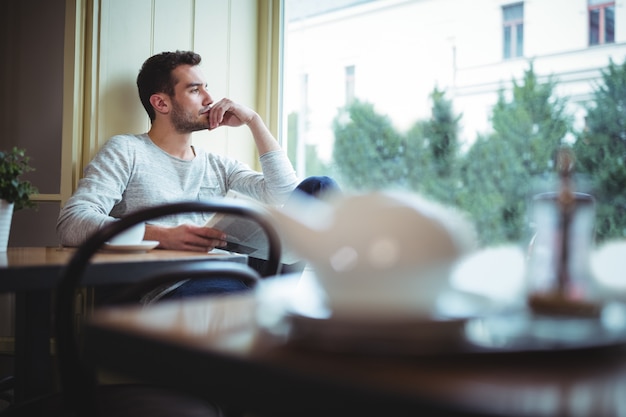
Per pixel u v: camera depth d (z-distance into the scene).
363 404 0.34
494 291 0.54
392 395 0.33
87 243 0.83
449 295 0.45
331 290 0.43
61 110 2.41
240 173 2.52
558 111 2.25
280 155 2.49
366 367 0.38
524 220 2.28
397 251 0.41
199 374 0.42
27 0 2.50
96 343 0.51
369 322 0.41
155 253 1.57
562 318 0.50
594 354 0.41
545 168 2.26
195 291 1.86
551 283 0.52
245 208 0.99
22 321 1.31
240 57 2.80
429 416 0.31
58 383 2.12
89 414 0.81
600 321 0.49
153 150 2.31
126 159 2.18
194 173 2.38
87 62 2.28
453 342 0.41
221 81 2.72
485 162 2.40
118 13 2.37
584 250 0.53
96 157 2.15
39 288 1.12
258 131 2.50
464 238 0.43
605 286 0.58
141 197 2.21
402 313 0.41
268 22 2.85
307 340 0.42
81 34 2.26
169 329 0.48
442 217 0.43
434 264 0.41
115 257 1.35
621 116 2.12
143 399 1.07
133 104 2.43
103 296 1.99
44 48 2.46
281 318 0.47
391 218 0.42
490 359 0.39
